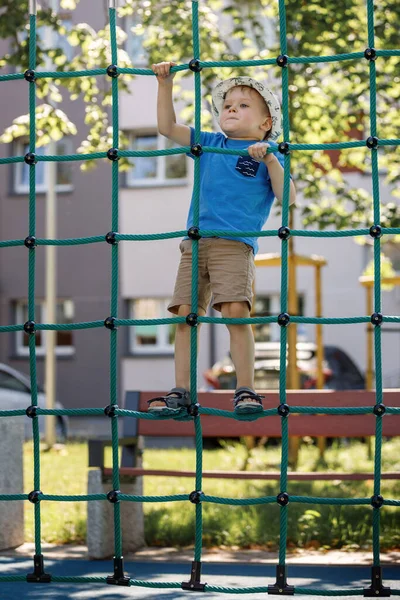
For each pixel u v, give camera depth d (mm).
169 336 31312
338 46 15188
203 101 16172
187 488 13430
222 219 6848
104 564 8766
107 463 14609
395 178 16672
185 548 9656
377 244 6504
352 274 30141
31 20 7320
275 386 20375
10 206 32219
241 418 6477
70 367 31500
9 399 22297
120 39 15102
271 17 17188
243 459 17266
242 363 6660
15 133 14719
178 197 31250
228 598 7383
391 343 29438
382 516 10680
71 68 15547
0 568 8586
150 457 18016
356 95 15648
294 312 16484
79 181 31766
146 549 9602
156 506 11680
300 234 6531
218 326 30125
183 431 9852
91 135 15789
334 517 10453
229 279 6699
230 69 15883
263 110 7148
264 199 7043
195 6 6918
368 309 18453
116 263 6777
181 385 6703
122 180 31672
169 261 31250
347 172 29250
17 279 32062
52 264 21859
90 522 9016
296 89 15992
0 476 9609
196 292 6551
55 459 17922
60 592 7629
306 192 16969
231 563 8820
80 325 6801
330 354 21609
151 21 16016
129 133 31578
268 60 6797
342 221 16609
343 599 7262
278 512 11016
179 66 6930
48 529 10375
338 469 15891
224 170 6996
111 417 6648
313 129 16375
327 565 8680
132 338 31484
